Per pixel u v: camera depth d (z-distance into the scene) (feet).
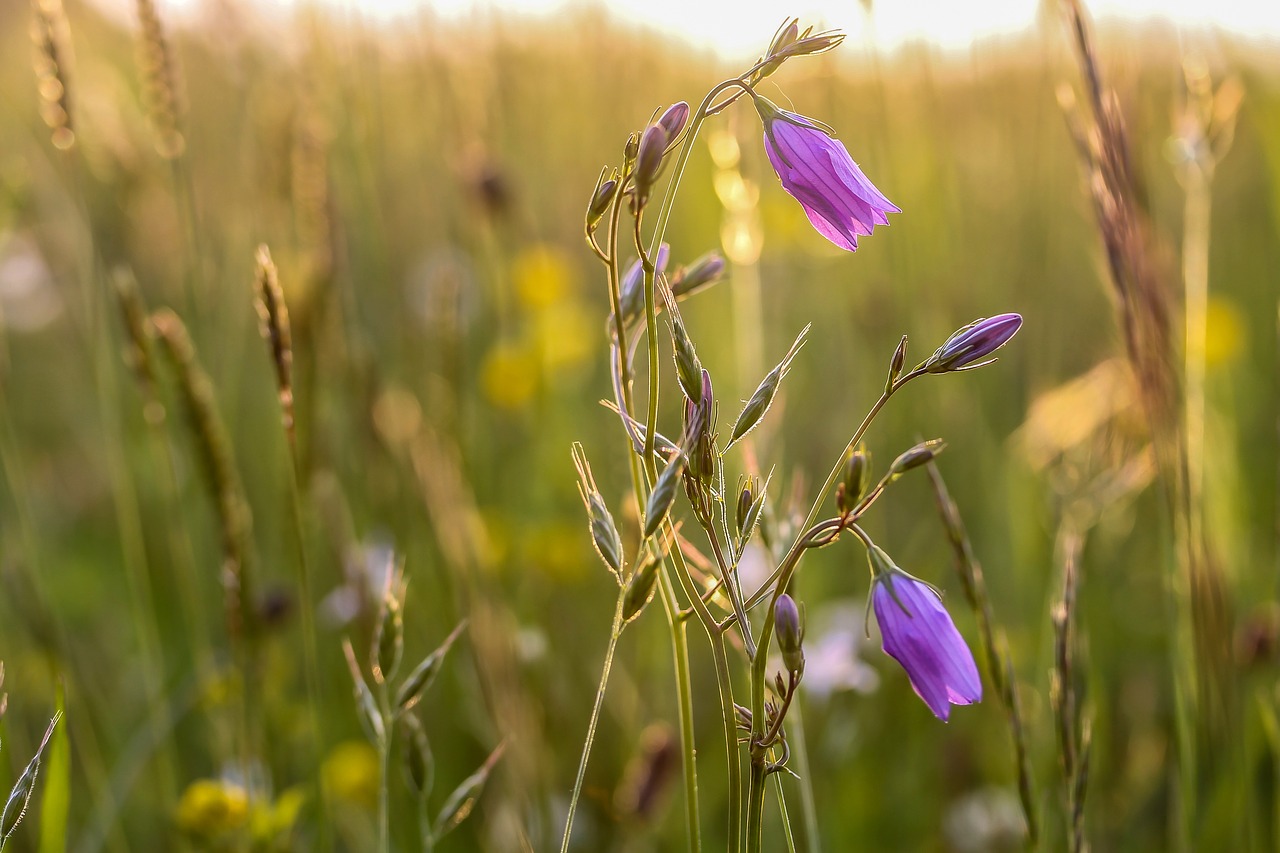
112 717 1.93
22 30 2.72
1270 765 1.66
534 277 2.53
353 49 2.32
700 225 2.62
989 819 1.72
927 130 2.52
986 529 2.27
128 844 1.74
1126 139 1.47
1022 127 2.65
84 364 2.67
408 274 2.60
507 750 1.58
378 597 1.73
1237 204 3.03
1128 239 1.48
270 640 1.68
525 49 2.68
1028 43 2.52
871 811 1.83
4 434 1.66
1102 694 1.83
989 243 2.68
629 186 1.15
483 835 1.66
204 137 2.39
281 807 1.52
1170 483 1.52
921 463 1.13
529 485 2.37
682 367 1.13
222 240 2.34
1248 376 2.48
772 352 2.51
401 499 1.85
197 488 2.02
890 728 1.93
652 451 1.16
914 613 1.13
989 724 1.85
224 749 1.65
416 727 1.30
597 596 2.08
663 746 1.62
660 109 1.15
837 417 2.50
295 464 1.40
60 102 1.64
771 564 1.33
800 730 1.38
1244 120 3.06
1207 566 1.52
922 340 2.38
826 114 2.46
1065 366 2.66
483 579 1.68
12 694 1.72
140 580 1.72
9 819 1.16
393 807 1.70
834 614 1.97
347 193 2.42
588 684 1.91
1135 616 2.19
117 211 2.25
